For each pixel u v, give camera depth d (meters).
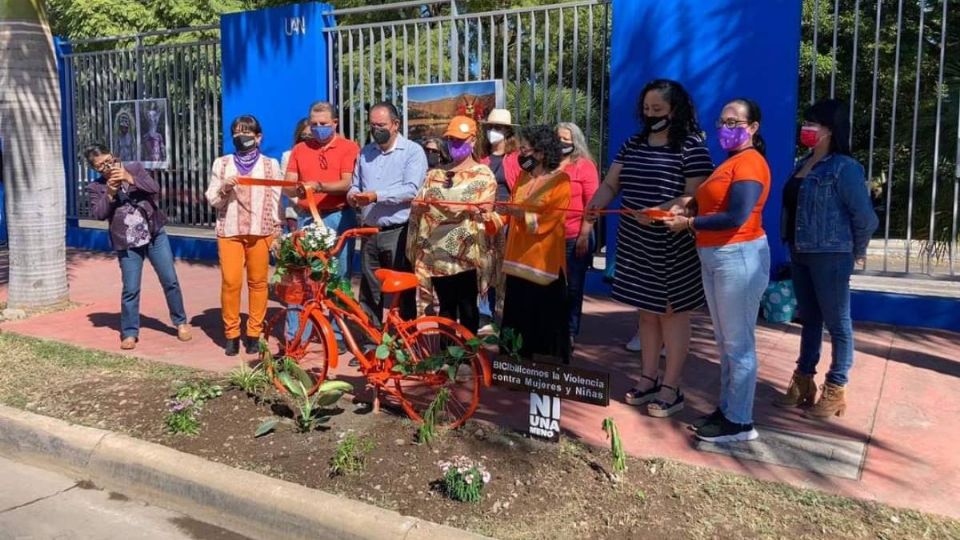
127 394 5.19
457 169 5.10
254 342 6.29
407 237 5.37
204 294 8.74
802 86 13.44
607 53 8.80
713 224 4.02
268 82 10.26
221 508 3.99
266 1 19.31
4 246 12.53
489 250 5.20
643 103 4.53
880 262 11.65
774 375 5.64
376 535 3.52
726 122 4.04
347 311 4.88
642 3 7.77
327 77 9.95
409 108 9.06
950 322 6.98
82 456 4.50
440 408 4.36
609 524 3.50
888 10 12.88
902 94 12.88
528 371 4.22
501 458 4.11
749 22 7.36
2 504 4.18
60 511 4.11
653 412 4.76
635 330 6.98
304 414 4.47
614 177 4.80
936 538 3.33
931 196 7.13
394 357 4.57
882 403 5.01
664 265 4.53
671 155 4.49
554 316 4.77
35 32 7.56
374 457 4.15
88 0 20.38
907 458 4.16
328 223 5.84
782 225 4.88
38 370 5.80
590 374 4.00
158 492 4.21
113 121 11.83
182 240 11.42
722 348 4.30
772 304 7.21
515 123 8.64
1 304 8.27
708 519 3.51
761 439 4.39
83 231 12.31
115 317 7.61
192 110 11.07
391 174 5.59
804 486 3.82
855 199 4.44
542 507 3.64
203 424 4.64
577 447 4.25
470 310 5.35
